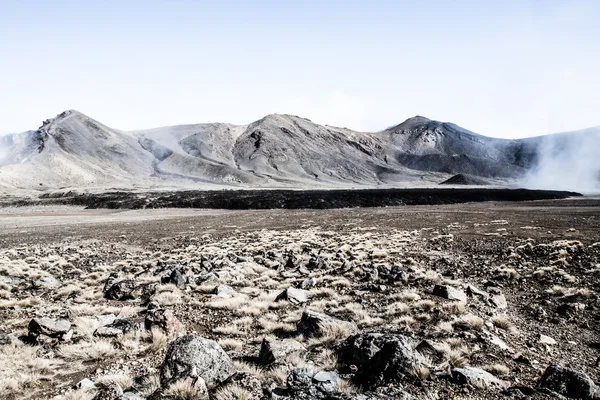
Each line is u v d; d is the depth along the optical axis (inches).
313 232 2006.6
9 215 3978.8
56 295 805.9
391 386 313.9
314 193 5890.8
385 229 1988.2
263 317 604.4
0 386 364.2
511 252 1105.4
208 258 1230.9
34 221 3189.0
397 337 383.9
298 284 830.5
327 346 450.0
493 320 526.9
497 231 1648.6
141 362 433.4
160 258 1304.1
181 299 725.9
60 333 510.6
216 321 601.6
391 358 342.6
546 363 390.9
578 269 850.1
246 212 4069.9
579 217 2218.3
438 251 1238.3
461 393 298.2
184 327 561.6
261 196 5344.5
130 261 1252.5
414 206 4566.9
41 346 479.2
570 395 299.0
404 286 778.8
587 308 585.3
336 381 330.6
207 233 2105.1
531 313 588.1
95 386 368.2
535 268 894.4
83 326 538.0
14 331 544.7
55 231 2352.4
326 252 1306.6
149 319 536.4
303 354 413.7
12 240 1921.8
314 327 499.8
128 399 311.1
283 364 390.3
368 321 541.6
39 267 1128.2
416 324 526.3
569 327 518.0
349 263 1019.9
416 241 1469.0
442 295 668.7
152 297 726.5
